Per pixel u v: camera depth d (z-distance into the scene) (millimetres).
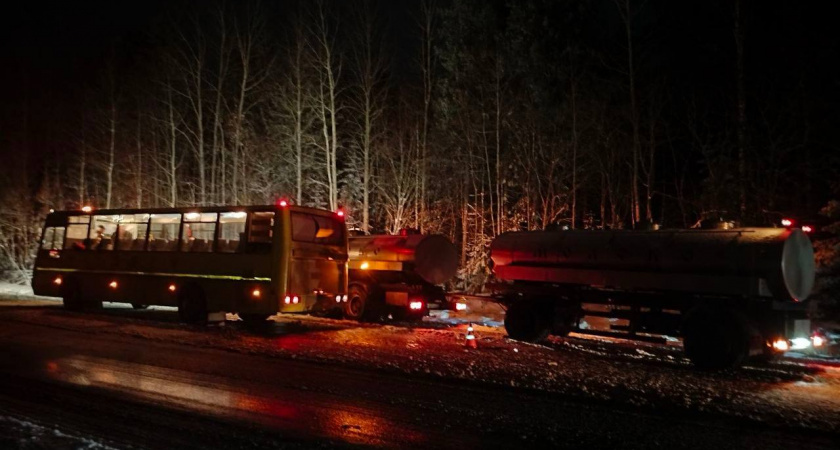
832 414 8609
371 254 19250
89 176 42031
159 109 37094
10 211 39719
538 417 8289
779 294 12070
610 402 9086
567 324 15391
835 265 18047
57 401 8914
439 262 19047
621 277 14008
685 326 12648
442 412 8492
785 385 10602
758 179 23688
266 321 18031
